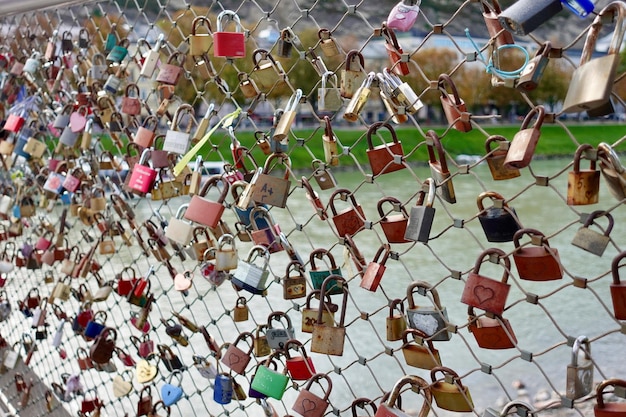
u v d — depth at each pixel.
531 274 1.60
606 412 1.50
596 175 1.47
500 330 1.70
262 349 2.45
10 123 3.80
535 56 1.50
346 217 2.05
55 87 3.47
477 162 1.65
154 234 2.87
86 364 3.47
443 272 7.52
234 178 2.39
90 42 3.22
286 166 2.21
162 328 5.64
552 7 1.46
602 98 1.32
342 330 2.10
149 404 3.05
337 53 2.04
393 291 6.82
